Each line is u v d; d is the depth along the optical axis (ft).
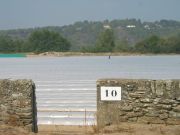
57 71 387.34
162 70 372.99
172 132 85.71
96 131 91.20
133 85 90.33
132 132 87.30
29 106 91.15
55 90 215.51
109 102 91.20
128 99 90.53
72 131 103.35
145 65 478.18
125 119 90.79
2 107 91.66
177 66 443.73
